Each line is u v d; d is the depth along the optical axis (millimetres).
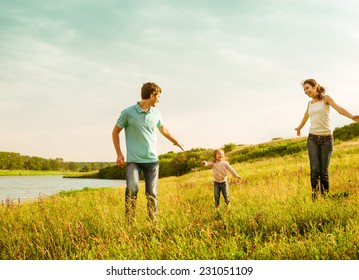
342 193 7039
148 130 6059
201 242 4070
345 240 3805
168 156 90375
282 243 3902
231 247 3920
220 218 5961
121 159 6145
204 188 13719
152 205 5875
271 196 7125
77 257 4117
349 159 16484
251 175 16781
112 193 13172
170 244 4215
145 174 6066
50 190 39812
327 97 7098
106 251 4137
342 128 42062
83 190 20109
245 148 61062
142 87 6152
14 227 5773
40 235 4926
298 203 5941
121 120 6094
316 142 7328
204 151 70438
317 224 4895
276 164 25359
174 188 15641
